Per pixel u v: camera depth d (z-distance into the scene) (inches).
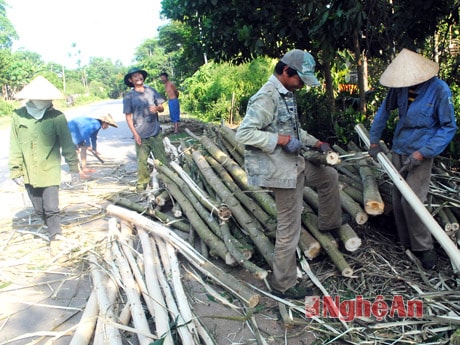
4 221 206.2
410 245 145.2
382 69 401.1
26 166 159.6
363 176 161.3
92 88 3444.9
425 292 124.3
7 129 682.2
